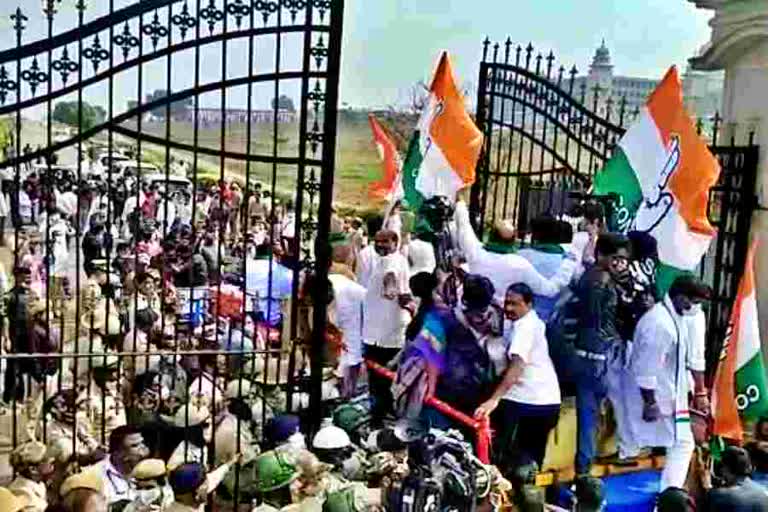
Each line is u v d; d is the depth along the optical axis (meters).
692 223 7.04
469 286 6.62
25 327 7.55
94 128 6.00
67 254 10.72
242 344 6.91
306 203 7.77
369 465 5.48
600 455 7.16
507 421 6.66
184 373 7.06
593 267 6.97
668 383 6.87
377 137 11.09
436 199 8.20
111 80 5.91
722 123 9.27
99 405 6.77
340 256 8.98
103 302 8.67
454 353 6.61
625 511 6.68
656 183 7.25
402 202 9.53
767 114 8.75
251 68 6.03
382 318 8.30
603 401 7.08
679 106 7.16
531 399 6.58
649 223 7.27
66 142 6.00
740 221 8.79
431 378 6.57
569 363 6.91
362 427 6.73
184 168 15.50
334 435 5.70
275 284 9.45
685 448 6.93
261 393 7.04
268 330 6.65
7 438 6.61
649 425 6.96
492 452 6.65
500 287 7.16
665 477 6.91
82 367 7.49
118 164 12.52
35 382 7.67
